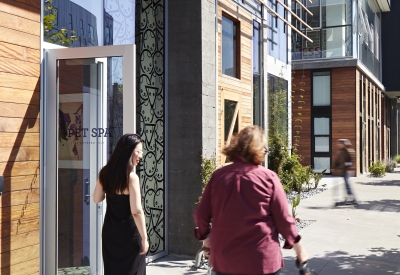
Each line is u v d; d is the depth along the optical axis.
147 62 7.25
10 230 4.82
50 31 5.40
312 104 23.72
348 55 22.83
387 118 35.78
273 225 3.17
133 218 4.50
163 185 7.32
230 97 9.27
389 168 27.72
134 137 4.53
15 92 4.88
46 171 5.29
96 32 6.14
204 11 7.29
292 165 14.62
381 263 7.11
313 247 8.16
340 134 23.31
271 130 12.98
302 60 23.44
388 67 32.41
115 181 4.42
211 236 3.23
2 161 4.73
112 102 5.22
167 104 7.37
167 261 7.02
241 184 3.17
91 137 5.30
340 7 22.89
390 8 32.16
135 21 7.00
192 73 7.24
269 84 13.08
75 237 5.42
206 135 7.30
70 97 5.33
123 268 4.46
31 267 5.08
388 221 10.77
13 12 4.86
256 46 10.92
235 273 3.07
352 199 13.71
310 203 13.76
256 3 10.85
